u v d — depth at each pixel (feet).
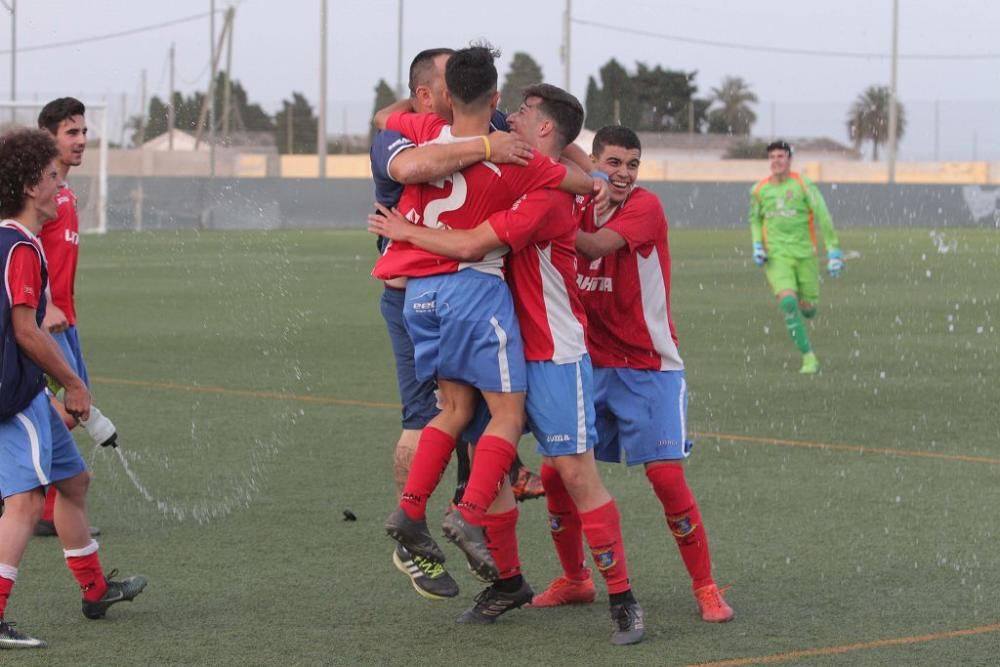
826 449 70.18
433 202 39.78
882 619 41.75
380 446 70.95
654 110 421.18
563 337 40.45
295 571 47.70
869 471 64.59
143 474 64.44
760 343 118.42
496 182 39.11
